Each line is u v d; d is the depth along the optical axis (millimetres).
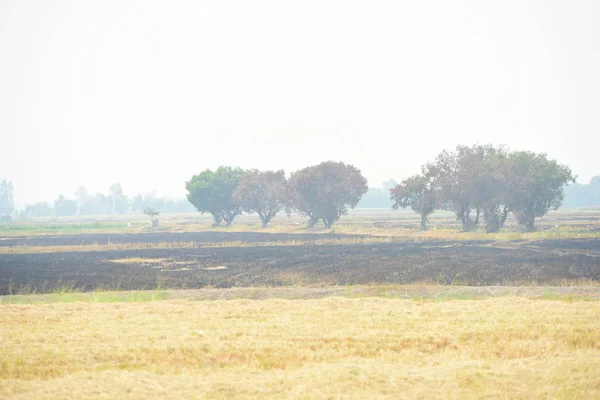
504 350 20078
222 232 130000
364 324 24406
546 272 46312
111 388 16578
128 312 28188
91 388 16625
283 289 37562
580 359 18328
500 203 101875
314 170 126562
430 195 109375
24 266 60469
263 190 142375
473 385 16359
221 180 152250
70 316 27359
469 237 93812
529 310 26594
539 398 15414
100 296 35844
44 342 22094
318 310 27797
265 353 20203
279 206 144125
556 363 18094
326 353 20156
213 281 46094
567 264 51688
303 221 179500
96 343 21797
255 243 91812
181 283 45062
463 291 35469
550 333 22078
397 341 21656
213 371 18547
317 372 17578
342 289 36969
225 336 22438
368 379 16906
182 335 22672
